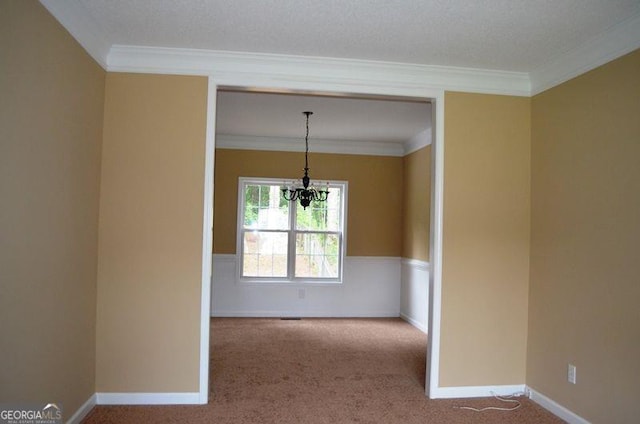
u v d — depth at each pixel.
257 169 6.38
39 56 2.12
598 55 2.74
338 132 5.87
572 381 2.89
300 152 6.46
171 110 3.11
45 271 2.25
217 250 6.29
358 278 6.54
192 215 3.11
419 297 5.79
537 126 3.36
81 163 2.69
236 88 3.23
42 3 2.14
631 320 2.44
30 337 2.11
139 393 3.05
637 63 2.45
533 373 3.31
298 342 4.93
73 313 2.62
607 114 2.66
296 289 6.42
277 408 3.07
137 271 3.06
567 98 3.03
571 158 2.97
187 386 3.09
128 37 2.89
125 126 3.07
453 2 2.35
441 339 3.32
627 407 2.46
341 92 3.31
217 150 6.33
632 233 2.45
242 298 6.32
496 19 2.54
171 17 2.60
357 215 6.55
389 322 6.17
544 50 2.96
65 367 2.52
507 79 3.42
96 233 2.98
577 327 2.86
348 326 5.83
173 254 3.09
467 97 3.39
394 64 3.27
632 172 2.46
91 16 2.59
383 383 3.63
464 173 3.37
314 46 2.99
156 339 3.07
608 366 2.59
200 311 3.11
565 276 2.99
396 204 6.63
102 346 3.02
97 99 2.92
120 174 3.06
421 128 5.51
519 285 3.40
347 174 6.54
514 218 3.41
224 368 3.94
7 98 1.86
